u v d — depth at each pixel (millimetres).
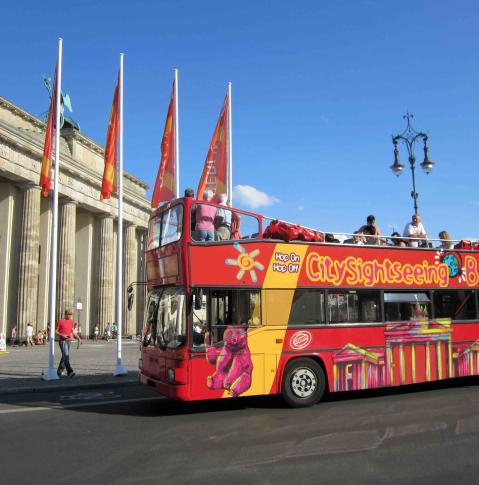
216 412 11016
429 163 23156
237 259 11180
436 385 14773
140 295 63156
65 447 8133
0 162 40750
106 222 57125
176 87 20266
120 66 19359
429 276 13477
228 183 21328
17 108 45062
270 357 11188
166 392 10562
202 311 10656
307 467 6859
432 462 7004
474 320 13859
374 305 12594
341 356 11914
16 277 44062
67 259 49188
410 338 12859
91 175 52875
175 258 11047
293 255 11844
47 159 18375
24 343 42094
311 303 11836
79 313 51781
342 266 12375
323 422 9672
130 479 6508
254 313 11195
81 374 18406
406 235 15016
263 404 11945
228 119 21516
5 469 7008
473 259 14266
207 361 10523
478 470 6656
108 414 10992
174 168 20016
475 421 9500
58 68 18484
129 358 26203
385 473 6574
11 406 12156
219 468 6883
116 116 19344
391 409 10891
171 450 7844
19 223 45031
